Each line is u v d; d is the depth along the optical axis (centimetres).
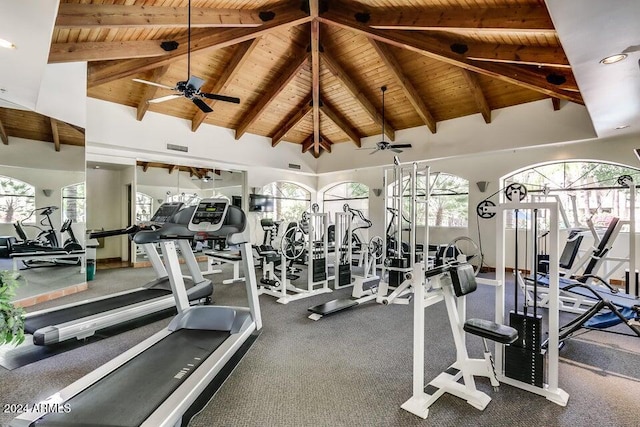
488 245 762
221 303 485
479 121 710
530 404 231
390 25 465
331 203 1123
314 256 584
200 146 781
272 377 266
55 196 500
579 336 360
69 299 482
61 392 197
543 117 627
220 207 349
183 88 407
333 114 834
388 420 213
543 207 241
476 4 390
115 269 729
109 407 184
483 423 211
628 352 319
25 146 471
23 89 380
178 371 228
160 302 395
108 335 351
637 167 577
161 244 341
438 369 281
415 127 816
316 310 419
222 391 245
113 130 644
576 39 257
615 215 641
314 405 229
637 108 414
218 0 429
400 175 546
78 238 528
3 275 201
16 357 296
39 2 223
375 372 276
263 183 977
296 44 611
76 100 495
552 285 238
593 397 242
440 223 869
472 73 602
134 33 456
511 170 722
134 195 752
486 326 228
